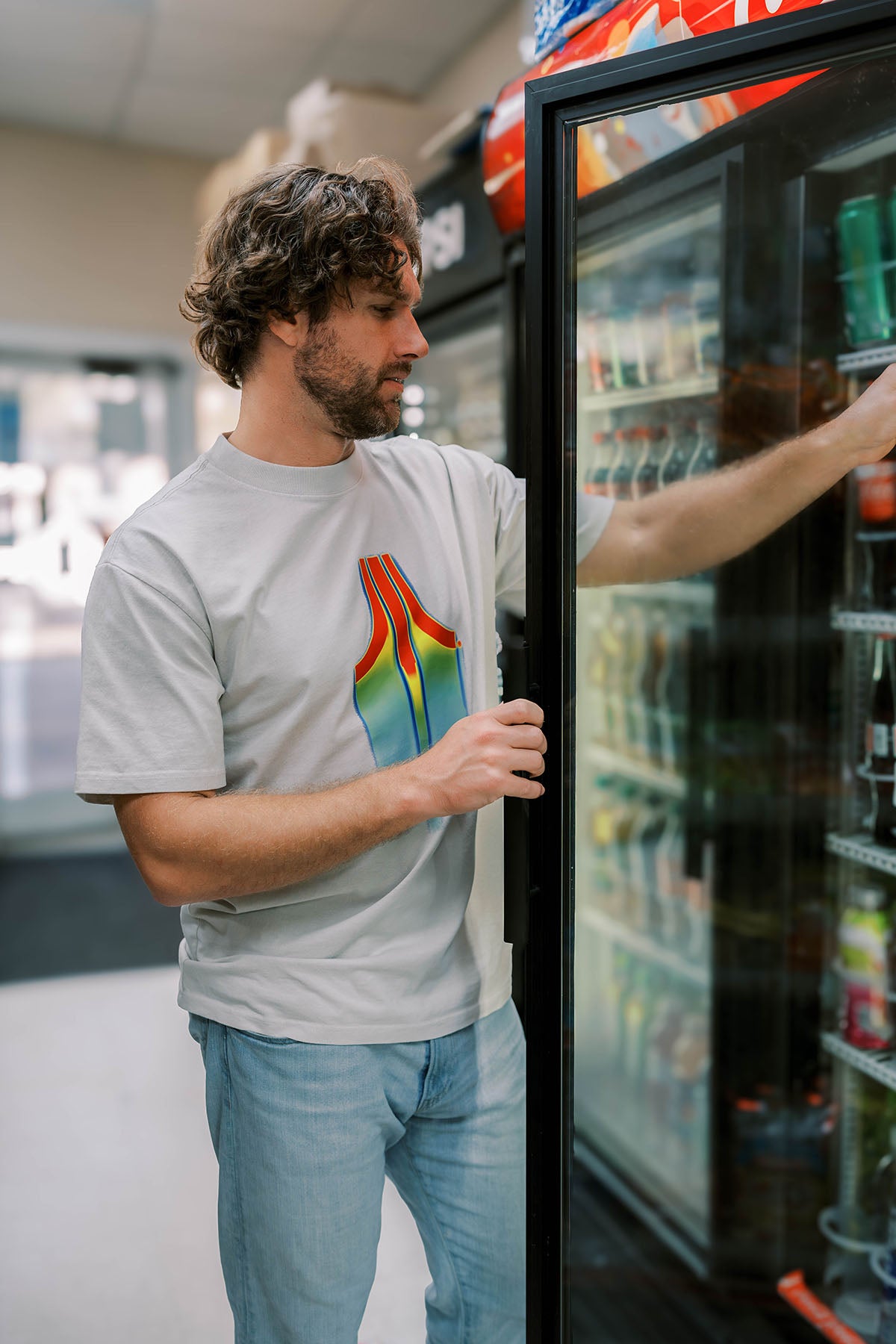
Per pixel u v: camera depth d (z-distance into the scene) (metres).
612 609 2.28
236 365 1.13
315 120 3.16
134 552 1.07
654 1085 2.17
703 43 0.92
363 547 1.14
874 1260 1.62
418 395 3.14
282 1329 1.14
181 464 5.65
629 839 2.28
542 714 1.03
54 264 5.04
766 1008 1.79
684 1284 1.88
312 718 1.11
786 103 1.29
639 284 1.82
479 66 3.98
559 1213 1.11
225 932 1.15
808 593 1.67
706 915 2.01
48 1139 2.43
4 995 3.30
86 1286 1.92
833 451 1.20
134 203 5.16
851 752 1.64
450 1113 1.20
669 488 1.24
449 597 1.19
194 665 1.07
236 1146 1.14
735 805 1.80
